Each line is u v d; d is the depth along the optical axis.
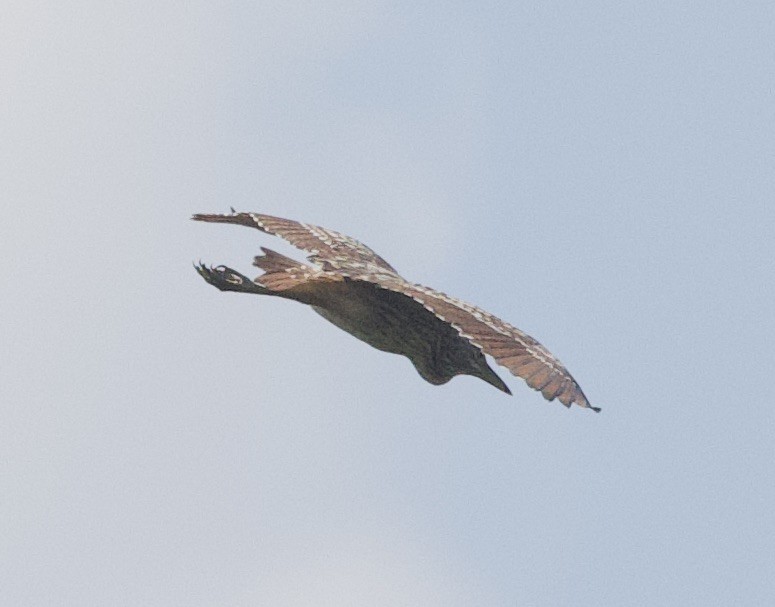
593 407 11.19
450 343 15.12
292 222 15.94
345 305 14.92
